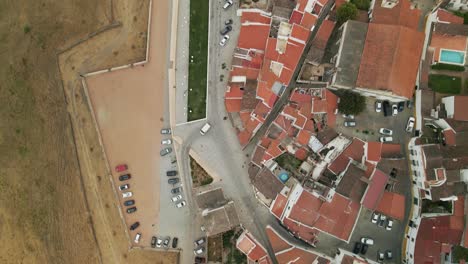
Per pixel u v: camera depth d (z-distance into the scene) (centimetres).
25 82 8812
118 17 8481
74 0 8706
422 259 7150
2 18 9038
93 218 8375
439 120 7388
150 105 8338
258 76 7638
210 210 7519
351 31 7250
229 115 8125
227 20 8181
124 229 8206
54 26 8731
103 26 8500
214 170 8106
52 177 8612
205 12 8231
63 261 8469
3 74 8931
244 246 7544
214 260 7994
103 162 8325
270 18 7794
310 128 7644
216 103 8169
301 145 7681
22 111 8825
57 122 8612
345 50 7250
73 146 8500
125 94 8388
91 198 8394
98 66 8456
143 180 8250
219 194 7844
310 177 7706
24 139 8788
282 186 7606
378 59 7056
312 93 7669
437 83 7650
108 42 8488
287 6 7712
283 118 7656
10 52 8925
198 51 8231
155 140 8288
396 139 7756
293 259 7388
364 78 7106
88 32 8550
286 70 7500
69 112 8538
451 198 7006
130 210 8194
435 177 6962
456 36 7456
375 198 7100
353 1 7706
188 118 8231
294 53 7488
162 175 8231
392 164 7438
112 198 8275
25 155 8762
